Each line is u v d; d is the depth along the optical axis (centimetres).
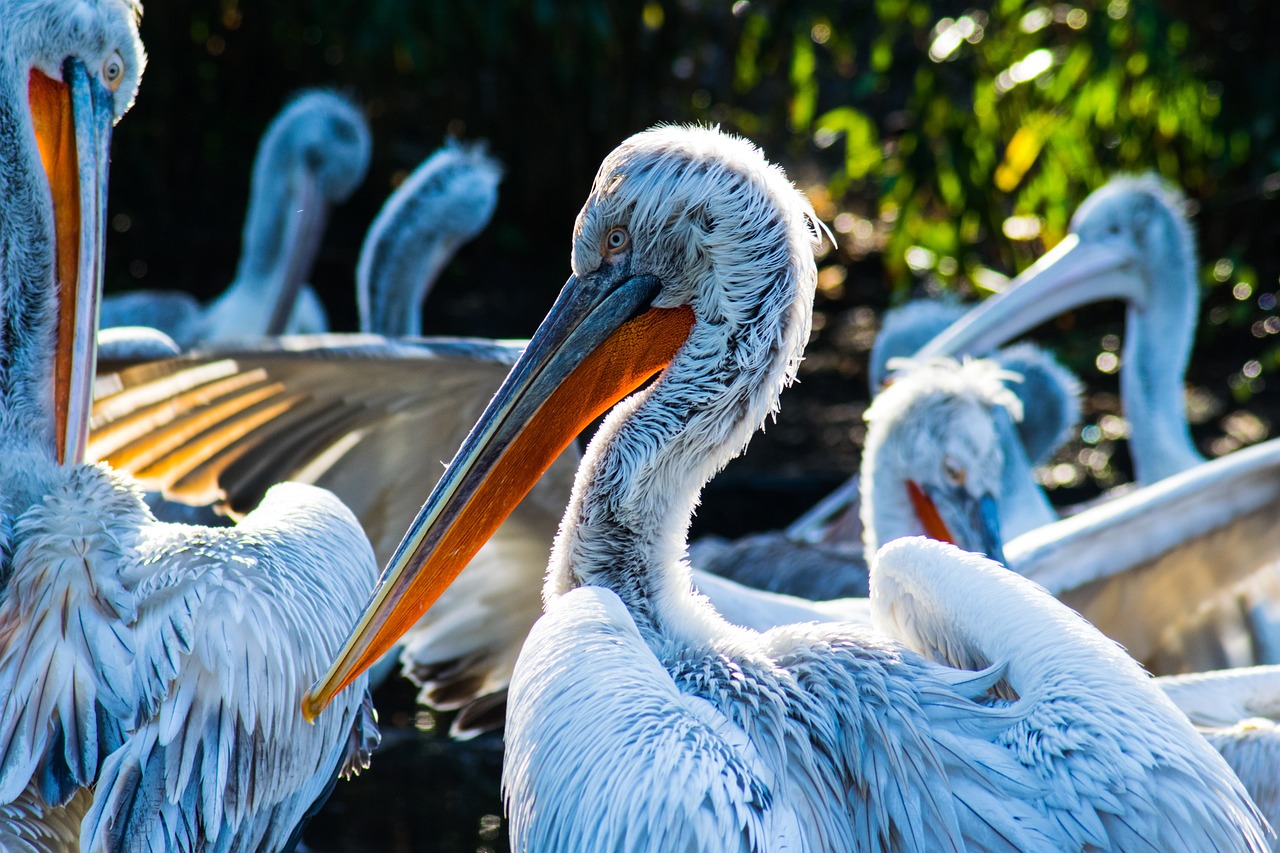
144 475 786
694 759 462
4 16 693
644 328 599
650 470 584
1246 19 2102
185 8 2384
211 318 1627
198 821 593
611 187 591
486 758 1180
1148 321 1367
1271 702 710
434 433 854
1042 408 1345
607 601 538
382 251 1421
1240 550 870
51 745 585
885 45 2191
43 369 700
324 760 664
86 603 602
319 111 1620
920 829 482
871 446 880
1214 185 2188
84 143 712
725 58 2645
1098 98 2056
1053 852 464
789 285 589
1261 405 1894
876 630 545
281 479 830
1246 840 472
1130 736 474
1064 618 516
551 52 2412
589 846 461
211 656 607
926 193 2219
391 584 582
